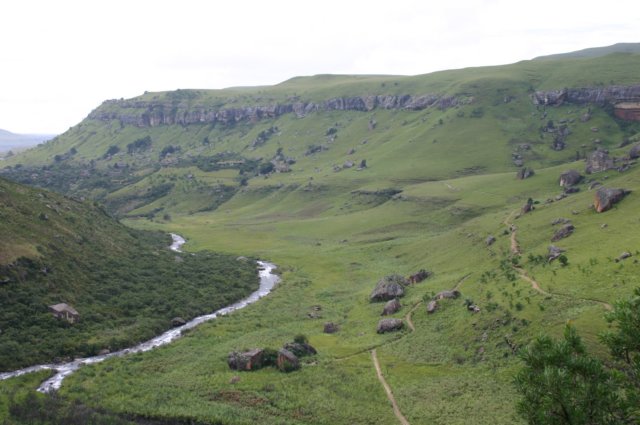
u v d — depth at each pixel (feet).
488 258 330.95
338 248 527.40
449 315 244.63
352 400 179.63
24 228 336.49
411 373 197.98
